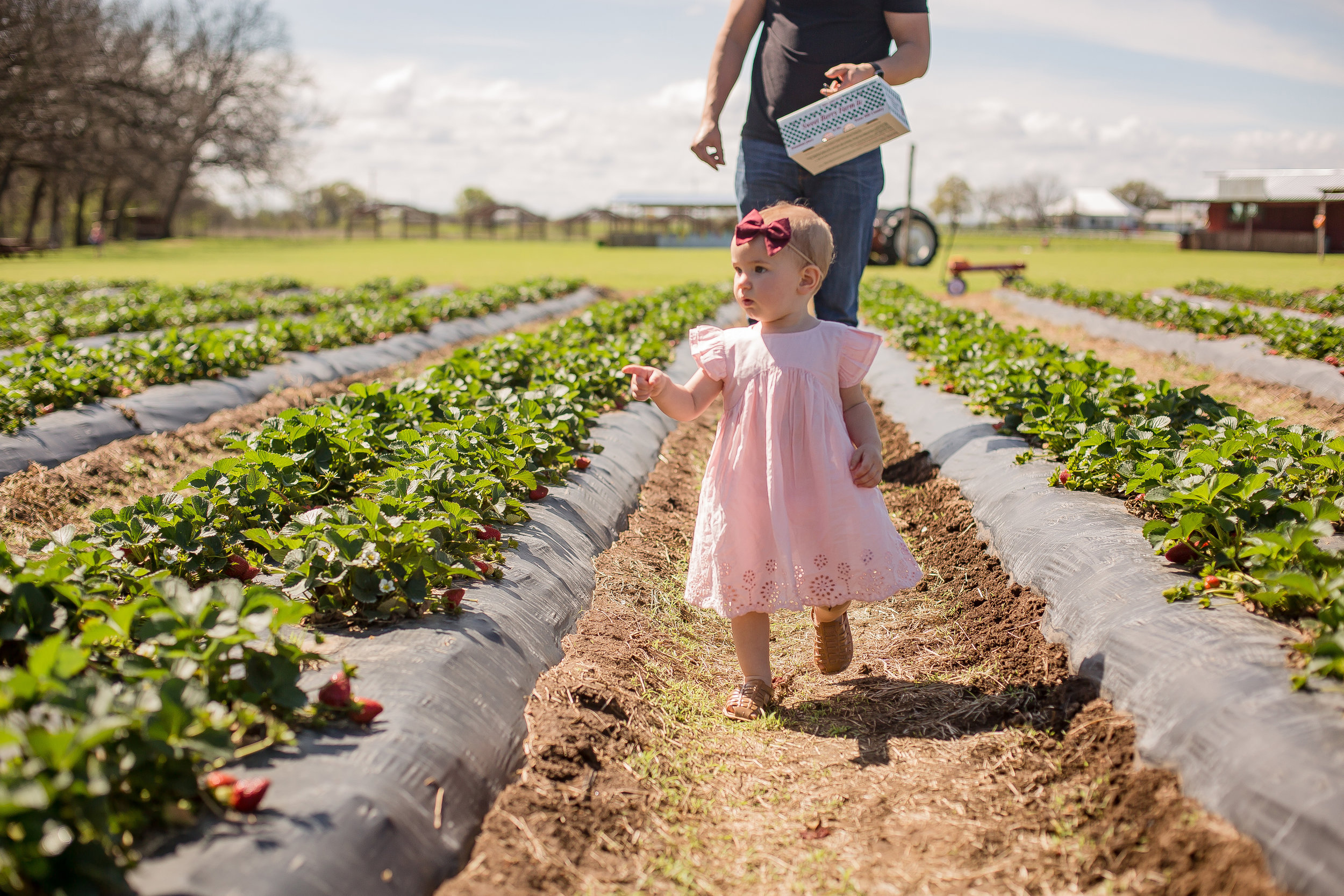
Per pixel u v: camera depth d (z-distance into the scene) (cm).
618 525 490
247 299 1797
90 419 666
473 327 1498
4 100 4434
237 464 382
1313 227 5044
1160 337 1210
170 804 191
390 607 304
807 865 241
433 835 218
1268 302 1556
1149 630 286
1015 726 297
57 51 4497
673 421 776
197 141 6581
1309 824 194
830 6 514
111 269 3416
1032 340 852
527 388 692
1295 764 208
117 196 7888
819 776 287
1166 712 252
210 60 6481
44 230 9106
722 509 312
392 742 234
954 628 384
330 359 1030
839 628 338
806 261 307
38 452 599
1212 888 201
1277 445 394
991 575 417
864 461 305
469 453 427
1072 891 217
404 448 450
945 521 505
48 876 165
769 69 535
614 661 339
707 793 279
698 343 326
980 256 4381
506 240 8938
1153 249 5812
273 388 890
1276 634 263
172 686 204
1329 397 792
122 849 178
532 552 382
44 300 1716
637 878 232
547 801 251
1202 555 320
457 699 263
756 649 330
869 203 555
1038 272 2894
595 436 597
